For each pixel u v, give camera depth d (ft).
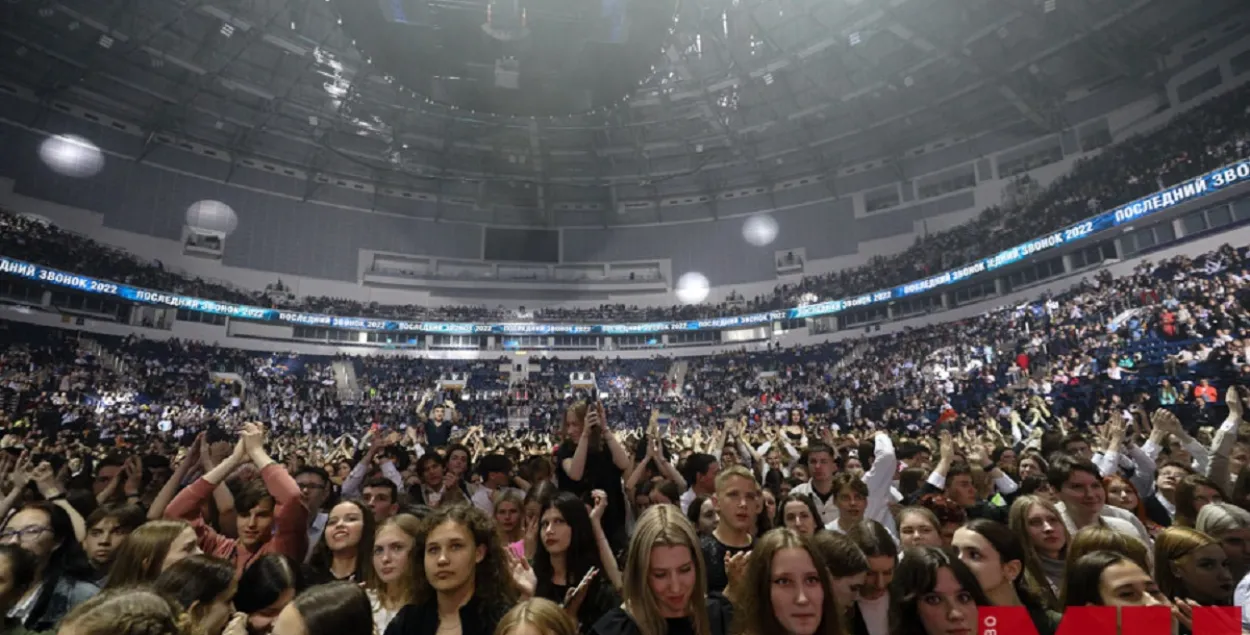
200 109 119.55
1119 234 92.79
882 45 118.21
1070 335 79.82
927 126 130.82
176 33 104.17
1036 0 94.22
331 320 132.77
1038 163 121.29
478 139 141.38
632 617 9.00
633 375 143.33
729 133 133.90
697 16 108.99
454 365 139.44
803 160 146.72
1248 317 60.95
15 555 9.91
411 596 10.36
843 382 114.73
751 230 153.17
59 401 85.71
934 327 114.83
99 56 107.65
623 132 142.10
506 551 10.75
